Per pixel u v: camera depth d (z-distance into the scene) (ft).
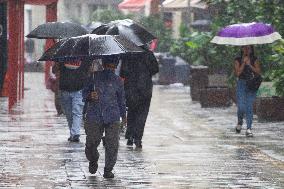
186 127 119.44
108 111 72.69
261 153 90.43
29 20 341.21
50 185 68.28
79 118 99.81
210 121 128.57
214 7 167.53
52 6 183.62
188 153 90.22
